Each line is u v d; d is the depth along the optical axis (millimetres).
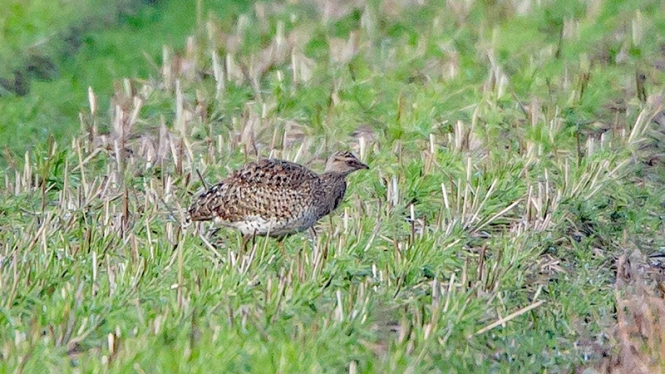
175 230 15883
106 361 12172
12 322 12898
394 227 16297
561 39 24531
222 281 13773
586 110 21000
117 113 19969
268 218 15664
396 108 21000
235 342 12625
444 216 16688
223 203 15711
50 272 14062
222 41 24953
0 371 11992
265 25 26141
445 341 13148
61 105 21484
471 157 18703
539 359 13414
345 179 17750
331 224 16156
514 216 17172
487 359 13258
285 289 13781
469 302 13820
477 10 26797
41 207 16953
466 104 21219
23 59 24031
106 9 27344
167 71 22625
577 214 16938
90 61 23906
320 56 24000
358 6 27297
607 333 13945
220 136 19203
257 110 20906
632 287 14953
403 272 14586
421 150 19141
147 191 16750
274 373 12133
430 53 24109
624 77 22609
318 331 12984
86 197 16891
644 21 25438
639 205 17594
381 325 13508
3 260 14367
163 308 13242
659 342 13344
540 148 19156
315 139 19766
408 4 27422
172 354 12266
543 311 14430
